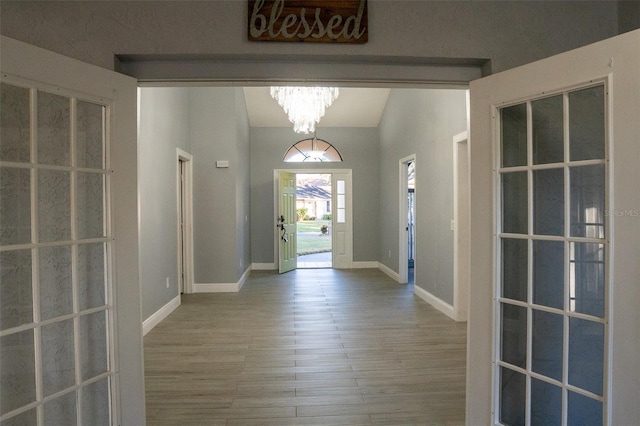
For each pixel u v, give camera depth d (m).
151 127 4.11
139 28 1.89
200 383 2.78
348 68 2.05
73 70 1.69
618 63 1.50
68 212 1.74
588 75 1.58
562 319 1.74
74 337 1.76
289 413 2.37
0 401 1.58
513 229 1.92
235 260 5.87
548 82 1.71
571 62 1.63
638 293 1.47
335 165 8.07
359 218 8.10
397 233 6.61
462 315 4.27
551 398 1.79
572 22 2.02
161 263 4.41
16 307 1.62
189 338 3.76
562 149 1.73
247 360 3.20
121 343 1.87
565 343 1.70
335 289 6.00
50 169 1.64
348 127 8.09
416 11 1.97
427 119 5.05
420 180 5.35
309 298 5.41
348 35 1.93
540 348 1.83
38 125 1.64
